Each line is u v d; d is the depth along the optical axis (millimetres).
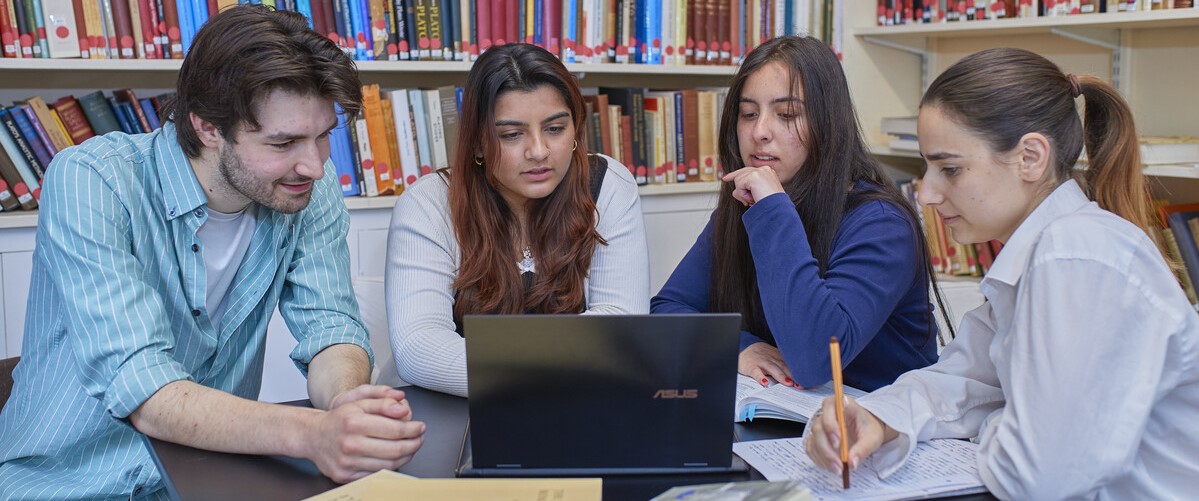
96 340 1219
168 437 1184
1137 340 959
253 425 1136
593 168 1773
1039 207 1111
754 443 1165
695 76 3107
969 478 1039
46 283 1380
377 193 2461
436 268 1636
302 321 1499
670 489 962
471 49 2486
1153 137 2447
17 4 2121
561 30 2586
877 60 3068
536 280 1687
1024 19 2510
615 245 1742
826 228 1528
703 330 1026
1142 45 2615
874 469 1059
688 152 2803
